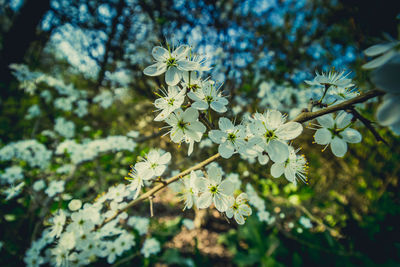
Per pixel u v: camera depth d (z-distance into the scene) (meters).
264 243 2.81
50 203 2.36
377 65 0.58
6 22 4.14
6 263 2.10
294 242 2.80
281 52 4.10
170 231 3.22
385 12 1.94
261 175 3.24
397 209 2.57
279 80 3.68
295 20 4.13
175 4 3.43
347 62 3.23
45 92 3.51
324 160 3.90
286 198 3.06
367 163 3.22
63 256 1.66
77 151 2.68
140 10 3.46
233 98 3.28
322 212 3.45
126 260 2.37
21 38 3.62
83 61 3.74
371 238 2.56
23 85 3.41
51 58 4.62
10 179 2.38
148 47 3.54
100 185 2.99
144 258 2.58
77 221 1.62
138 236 2.57
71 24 3.56
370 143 3.01
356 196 3.32
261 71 3.87
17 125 3.63
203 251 3.50
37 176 2.88
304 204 3.27
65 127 3.29
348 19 3.17
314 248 2.62
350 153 3.51
